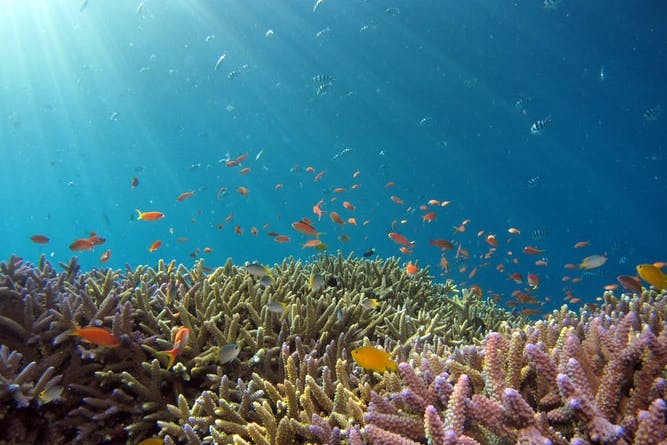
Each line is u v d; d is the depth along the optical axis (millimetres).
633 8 28922
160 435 3701
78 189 66875
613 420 2184
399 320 5289
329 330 4801
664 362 2264
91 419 3914
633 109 40656
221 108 48531
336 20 35562
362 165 54406
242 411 3457
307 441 3041
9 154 55938
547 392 2488
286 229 61688
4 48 39562
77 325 4102
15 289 4840
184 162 59719
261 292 5695
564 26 32312
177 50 39562
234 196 61219
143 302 4848
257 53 40250
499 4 31344
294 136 53469
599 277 29578
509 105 42438
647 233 51812
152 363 4012
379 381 3605
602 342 2721
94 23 36781
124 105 47219
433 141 49156
